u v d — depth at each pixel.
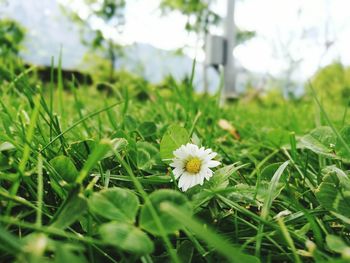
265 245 0.12
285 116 0.50
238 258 0.07
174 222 0.09
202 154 0.14
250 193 0.14
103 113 0.38
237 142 0.30
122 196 0.10
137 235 0.09
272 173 0.17
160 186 0.16
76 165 0.17
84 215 0.12
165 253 0.11
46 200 0.14
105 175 0.15
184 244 0.11
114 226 0.09
